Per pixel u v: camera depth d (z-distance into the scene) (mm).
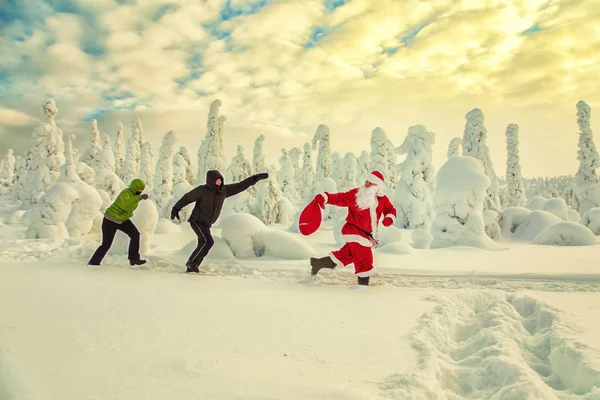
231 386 2117
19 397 1944
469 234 12062
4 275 5516
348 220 5723
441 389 2344
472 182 12352
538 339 3297
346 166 38875
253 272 6512
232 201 28266
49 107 26219
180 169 33469
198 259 6402
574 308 3926
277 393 2014
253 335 3162
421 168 21797
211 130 30141
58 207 11938
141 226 8469
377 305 4289
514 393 2139
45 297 4230
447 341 3434
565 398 2270
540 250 11281
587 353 2514
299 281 5816
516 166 30969
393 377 2289
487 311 3939
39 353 2580
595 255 9750
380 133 29891
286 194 37219
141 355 2602
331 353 2783
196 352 2703
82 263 6938
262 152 38156
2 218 23047
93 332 3086
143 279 5547
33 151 26234
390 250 10195
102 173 22734
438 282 5934
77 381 2152
